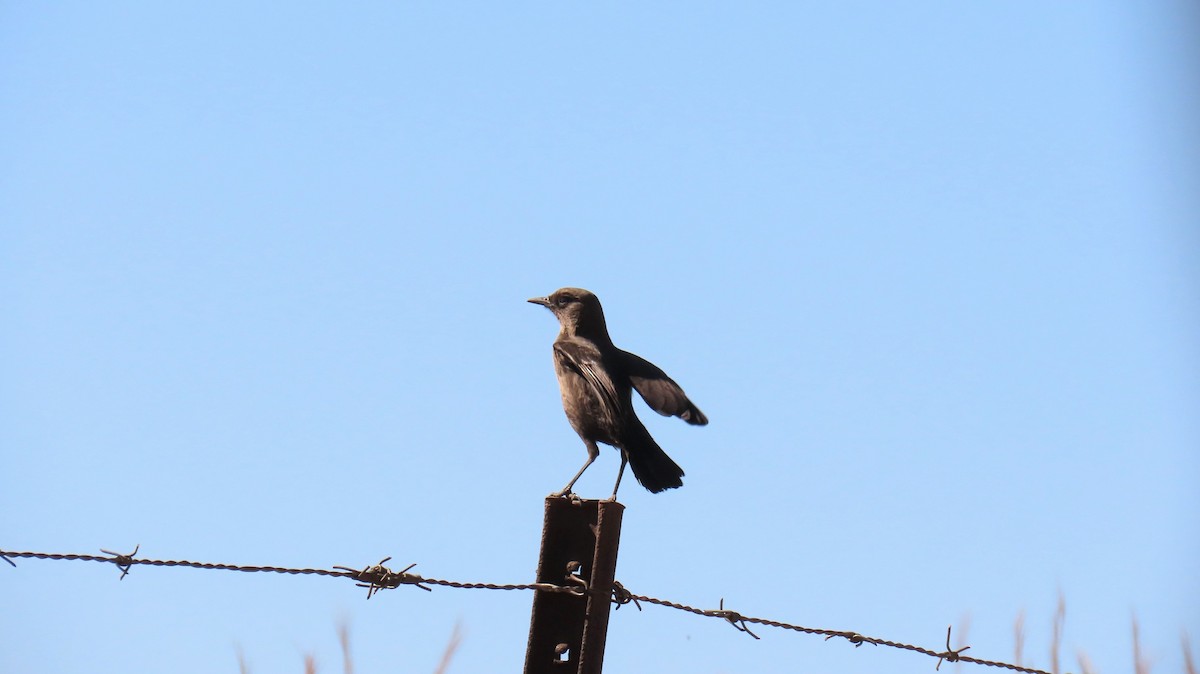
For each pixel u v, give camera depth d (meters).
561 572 10.44
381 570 10.55
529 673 10.25
